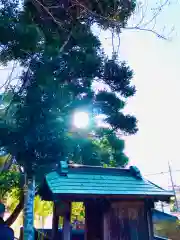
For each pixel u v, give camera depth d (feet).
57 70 22.03
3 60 19.39
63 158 17.95
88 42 26.16
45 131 16.74
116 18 23.06
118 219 26.81
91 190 26.32
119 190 27.53
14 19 19.36
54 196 24.70
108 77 27.86
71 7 22.57
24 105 17.01
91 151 29.01
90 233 28.07
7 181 29.55
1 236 12.32
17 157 16.81
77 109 24.66
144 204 27.94
